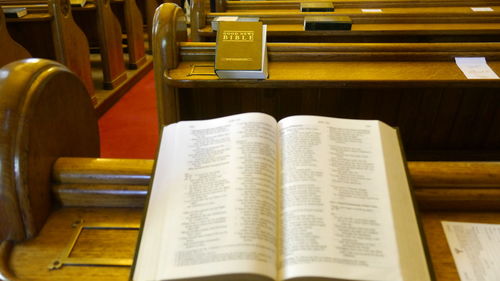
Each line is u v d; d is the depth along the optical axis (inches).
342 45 83.3
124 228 39.9
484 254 35.9
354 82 75.7
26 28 169.8
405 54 84.0
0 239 38.3
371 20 129.0
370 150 37.8
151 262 30.9
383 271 29.9
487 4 146.6
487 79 76.4
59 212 41.9
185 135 39.6
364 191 34.7
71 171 41.9
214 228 31.5
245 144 37.0
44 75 41.6
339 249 30.7
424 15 128.2
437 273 34.0
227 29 78.0
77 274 34.9
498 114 108.0
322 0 150.3
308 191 33.9
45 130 41.0
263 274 28.7
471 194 40.4
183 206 33.7
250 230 31.0
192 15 123.1
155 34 79.1
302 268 29.2
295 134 38.3
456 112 108.2
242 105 103.0
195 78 76.5
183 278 29.0
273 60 84.1
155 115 164.2
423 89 104.1
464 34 129.6
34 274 34.9
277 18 129.0
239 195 33.3
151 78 215.6
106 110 167.9
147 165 42.6
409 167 41.2
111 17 176.4
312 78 76.2
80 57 154.2
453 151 114.2
